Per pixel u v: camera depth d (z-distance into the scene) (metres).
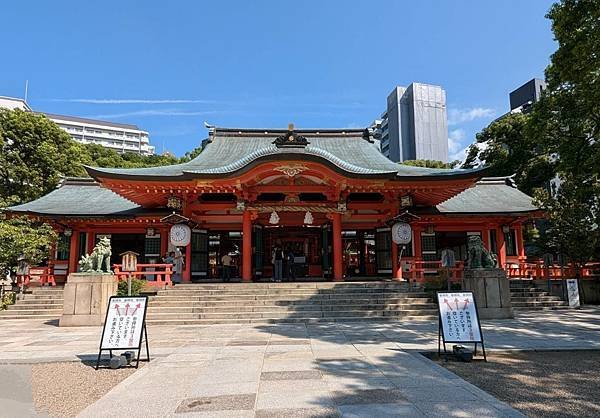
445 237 24.66
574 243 20.12
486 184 27.42
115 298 8.62
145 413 5.33
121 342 8.11
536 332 11.57
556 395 5.97
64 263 23.31
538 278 20.45
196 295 16.33
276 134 28.73
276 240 25.72
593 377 6.93
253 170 18.75
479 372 7.29
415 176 19.08
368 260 24.31
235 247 24.81
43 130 31.48
